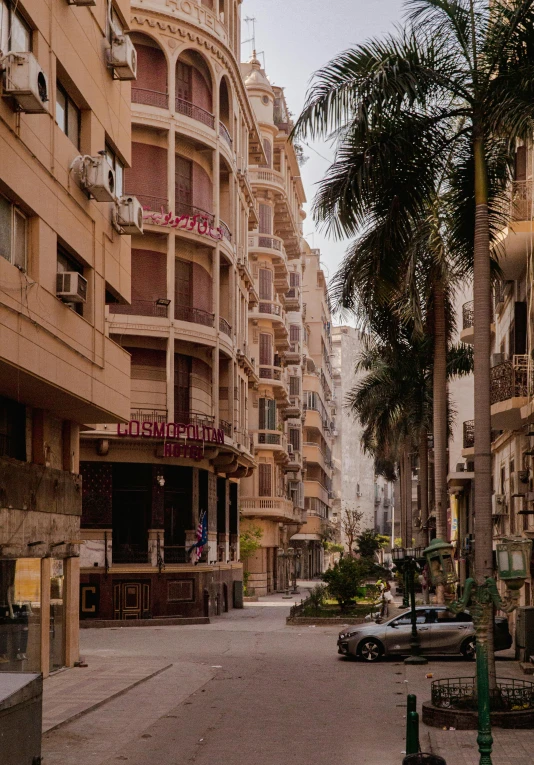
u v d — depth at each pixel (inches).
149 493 1557.6
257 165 2475.4
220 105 1781.5
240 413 1865.2
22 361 635.5
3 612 722.2
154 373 1560.0
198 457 1558.8
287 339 2679.6
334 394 5142.7
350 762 495.2
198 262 1653.5
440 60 685.9
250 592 2407.7
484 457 625.6
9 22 657.0
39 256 690.2
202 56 1630.2
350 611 1604.3
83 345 789.9
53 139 735.7
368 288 725.3
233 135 1766.7
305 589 3051.2
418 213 721.0
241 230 1894.7
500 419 1050.1
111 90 928.3
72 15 797.9
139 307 1534.2
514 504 1220.5
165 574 1545.3
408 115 687.7
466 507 1959.9
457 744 514.3
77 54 811.4
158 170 1585.9
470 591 553.0
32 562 791.1
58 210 743.1
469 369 1566.2
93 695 713.6
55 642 864.9
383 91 653.3
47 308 697.6
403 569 998.4
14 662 745.0
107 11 916.0
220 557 1895.9
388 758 502.9
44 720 605.9
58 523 848.9
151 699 713.6
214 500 1764.3
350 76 676.1
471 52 687.7
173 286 1539.1
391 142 677.9
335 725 602.9
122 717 634.2
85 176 800.3
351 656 991.6
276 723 610.5
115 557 1539.1
